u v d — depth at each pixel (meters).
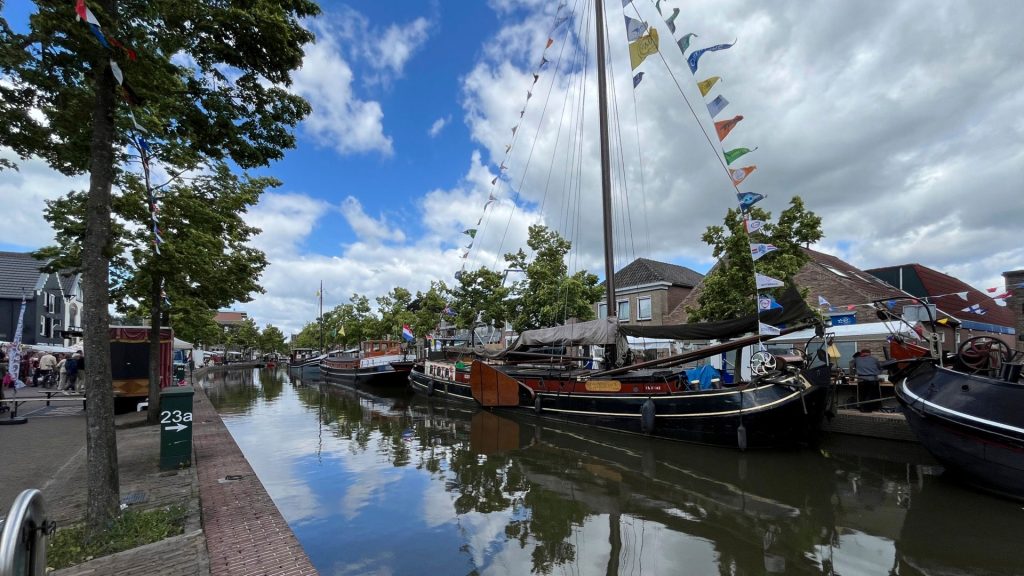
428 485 8.23
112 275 11.68
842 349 17.61
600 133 15.43
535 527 6.32
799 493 7.77
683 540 5.89
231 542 4.50
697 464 9.66
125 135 6.20
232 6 5.06
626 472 9.09
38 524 2.63
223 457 8.05
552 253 22.41
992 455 7.23
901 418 10.75
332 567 5.18
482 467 9.48
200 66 5.34
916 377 8.67
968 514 6.74
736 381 12.48
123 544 4.35
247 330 76.56
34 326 28.81
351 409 18.94
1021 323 17.78
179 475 6.79
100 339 4.68
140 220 10.29
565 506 7.14
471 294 25.02
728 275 13.30
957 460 7.76
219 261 11.89
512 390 16.55
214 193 11.59
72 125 5.20
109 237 4.80
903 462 9.61
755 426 10.32
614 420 13.12
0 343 21.48
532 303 22.14
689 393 11.36
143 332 14.81
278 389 29.00
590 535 6.05
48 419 12.30
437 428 14.30
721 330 10.67
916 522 6.46
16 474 6.86
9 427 10.99
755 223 9.39
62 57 4.65
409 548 5.66
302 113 5.92
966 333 19.17
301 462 9.88
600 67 15.62
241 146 5.73
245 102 5.73
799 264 12.88
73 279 34.47
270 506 5.52
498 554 5.50
